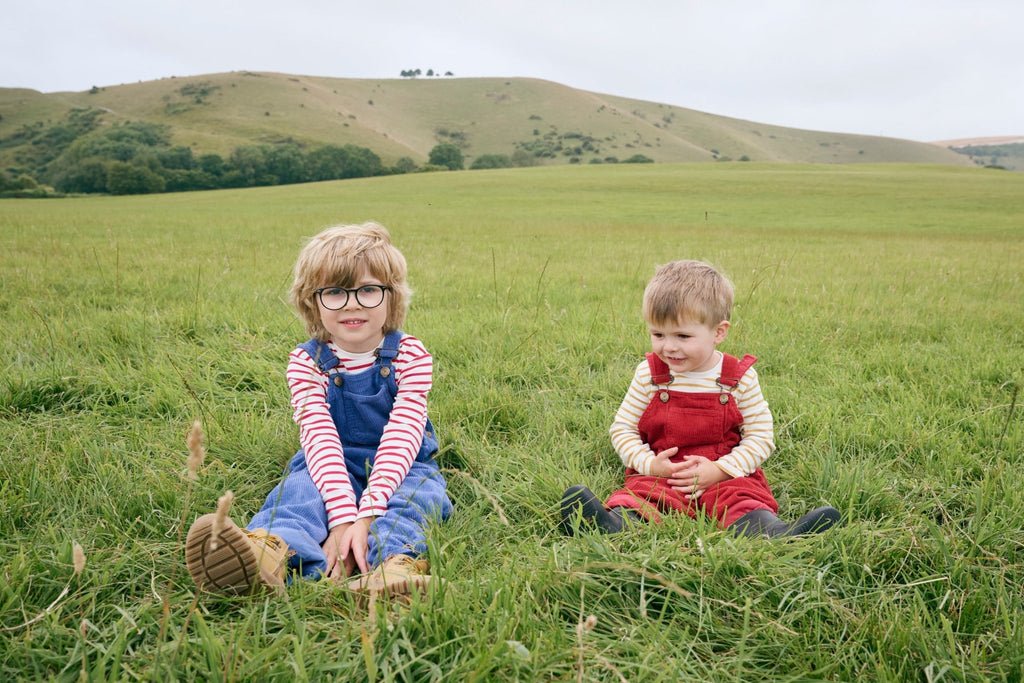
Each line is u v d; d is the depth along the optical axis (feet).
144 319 15.67
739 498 7.36
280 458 8.68
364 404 7.97
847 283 26.43
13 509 6.96
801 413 10.45
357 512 6.88
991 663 5.16
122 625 5.17
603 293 21.91
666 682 4.73
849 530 6.56
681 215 93.56
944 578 5.96
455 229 59.26
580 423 10.28
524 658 4.75
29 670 4.85
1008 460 8.73
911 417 10.05
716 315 7.95
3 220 66.08
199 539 5.17
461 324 15.80
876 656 5.13
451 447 8.91
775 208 107.55
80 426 9.45
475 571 5.89
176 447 8.84
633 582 5.85
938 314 18.84
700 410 8.27
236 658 4.57
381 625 4.99
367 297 7.53
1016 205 111.55
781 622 5.46
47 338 13.50
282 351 13.65
